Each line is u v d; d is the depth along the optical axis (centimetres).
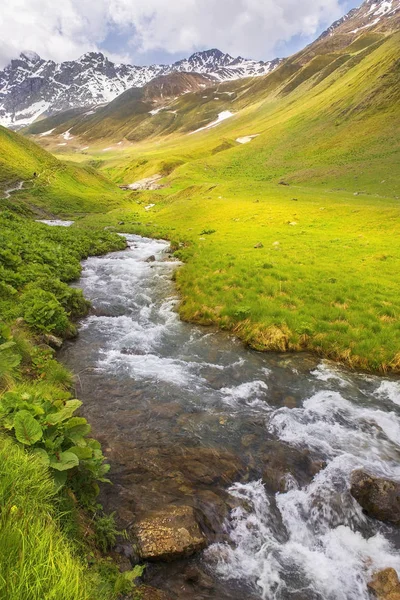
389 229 3700
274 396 1131
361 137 10738
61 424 619
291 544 652
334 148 10869
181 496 705
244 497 731
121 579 480
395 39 15462
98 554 521
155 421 947
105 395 1058
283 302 1822
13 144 10419
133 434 885
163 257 3250
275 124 17862
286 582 578
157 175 14625
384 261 2558
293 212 4878
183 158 16325
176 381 1175
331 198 5969
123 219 6112
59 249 2711
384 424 1004
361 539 675
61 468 513
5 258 1923
